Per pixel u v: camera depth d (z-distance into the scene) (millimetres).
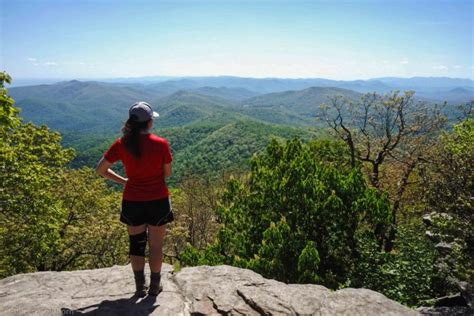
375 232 15742
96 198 24359
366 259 13125
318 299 4562
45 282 4812
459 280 8930
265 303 4441
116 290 4590
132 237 4223
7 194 15898
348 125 24375
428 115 22266
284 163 17156
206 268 5379
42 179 17625
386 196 14070
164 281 4922
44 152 19969
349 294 4680
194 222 33250
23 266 18672
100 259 24391
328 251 14680
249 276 5156
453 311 7477
